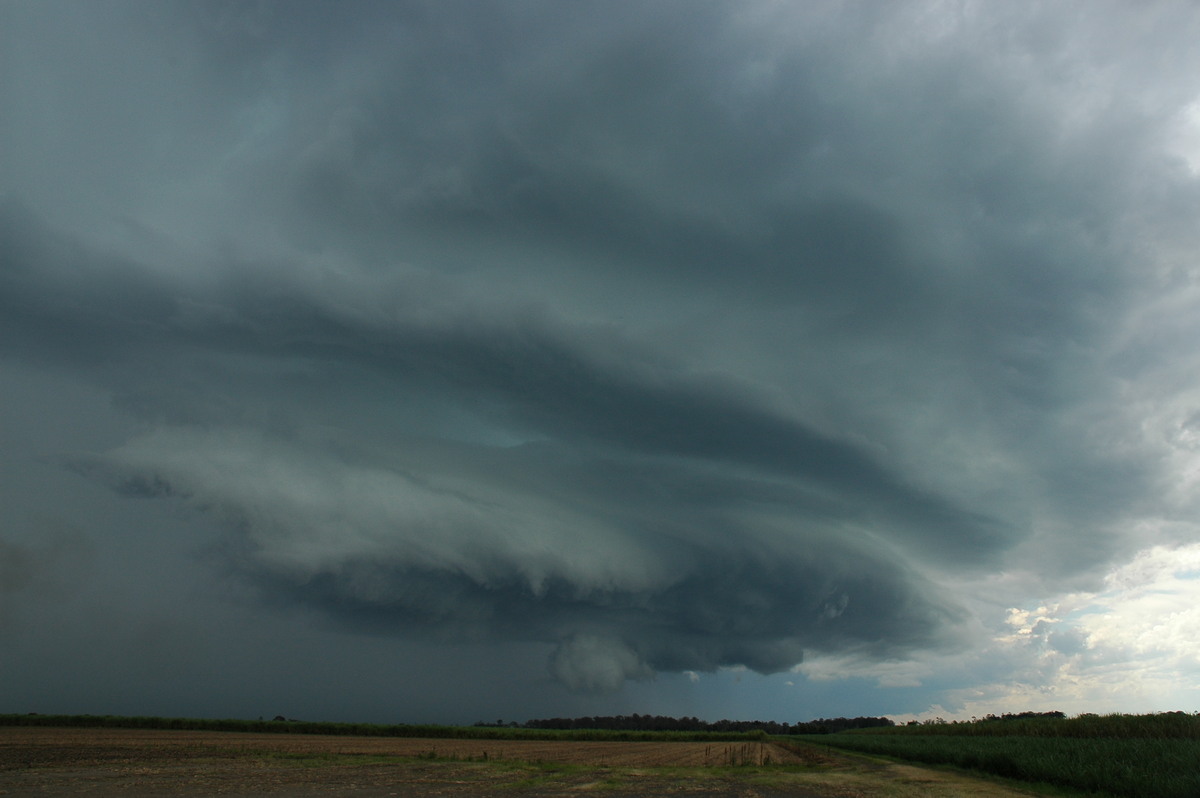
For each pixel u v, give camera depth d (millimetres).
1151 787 24172
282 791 24766
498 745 76500
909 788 29062
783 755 58562
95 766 33812
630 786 28688
